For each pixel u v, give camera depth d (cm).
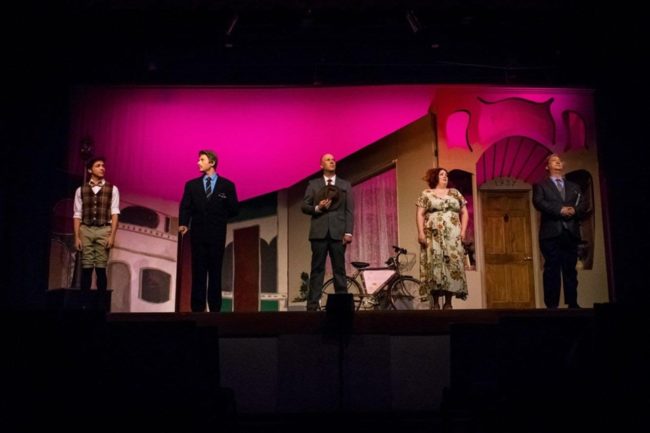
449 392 296
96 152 745
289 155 773
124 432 264
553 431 275
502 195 806
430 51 766
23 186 718
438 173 603
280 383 419
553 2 662
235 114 772
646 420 256
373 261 775
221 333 427
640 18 677
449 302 587
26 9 662
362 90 778
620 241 729
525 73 782
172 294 752
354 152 773
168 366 267
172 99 769
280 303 769
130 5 657
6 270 701
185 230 559
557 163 588
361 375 421
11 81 711
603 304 267
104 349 265
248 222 773
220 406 292
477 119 781
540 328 279
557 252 569
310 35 743
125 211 750
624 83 745
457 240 588
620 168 741
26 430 257
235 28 730
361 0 655
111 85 750
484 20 720
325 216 570
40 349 260
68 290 454
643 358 259
